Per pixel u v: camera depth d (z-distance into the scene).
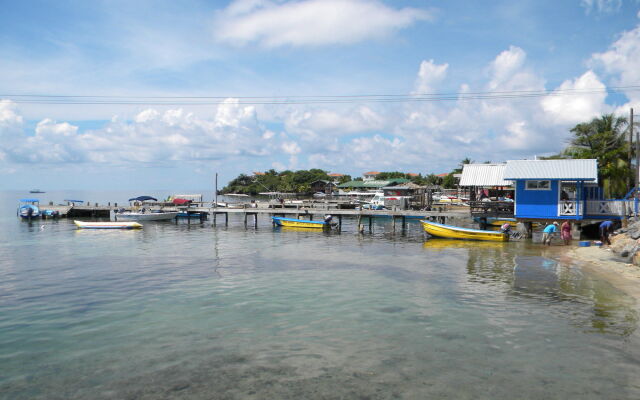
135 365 10.38
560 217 30.70
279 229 44.88
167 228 46.69
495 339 11.77
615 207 30.31
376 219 58.09
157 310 15.02
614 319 13.22
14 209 85.44
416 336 12.11
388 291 17.36
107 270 22.48
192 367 10.23
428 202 56.19
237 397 8.76
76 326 13.39
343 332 12.52
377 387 9.09
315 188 125.56
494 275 20.11
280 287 18.23
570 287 17.36
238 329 12.90
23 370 10.20
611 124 46.31
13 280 20.14
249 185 157.88
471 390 8.91
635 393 8.73
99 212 63.28
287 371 9.92
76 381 9.59
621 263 21.27
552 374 9.59
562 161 31.45
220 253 28.39
